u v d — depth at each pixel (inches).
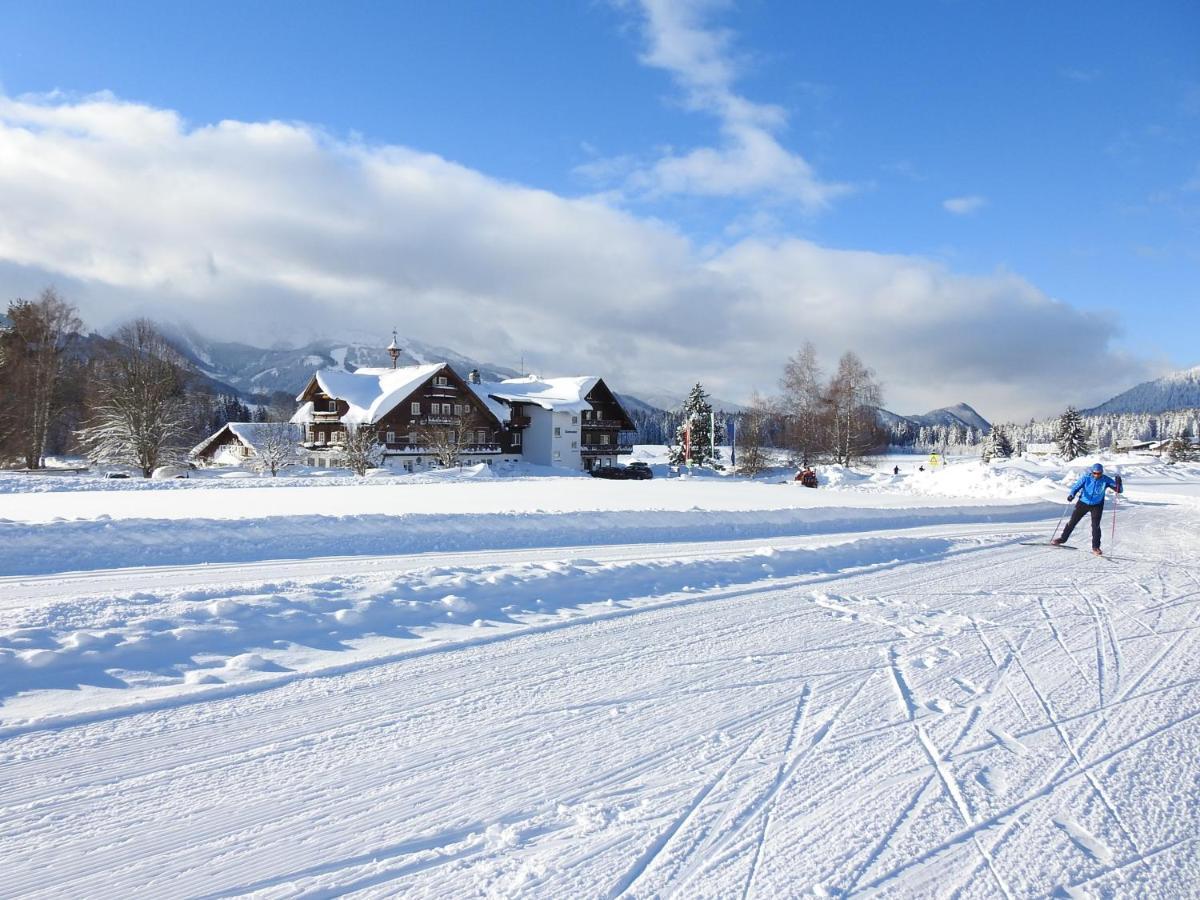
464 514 532.1
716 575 384.8
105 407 1723.7
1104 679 232.1
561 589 327.3
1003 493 1100.5
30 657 202.2
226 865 123.4
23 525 396.5
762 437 2763.3
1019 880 123.7
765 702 206.4
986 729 189.3
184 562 383.9
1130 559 489.1
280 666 222.2
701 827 138.7
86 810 139.6
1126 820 144.6
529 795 150.0
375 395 2246.6
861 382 2348.7
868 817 143.6
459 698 203.3
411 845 131.0
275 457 1689.2
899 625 299.0
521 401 2556.6
